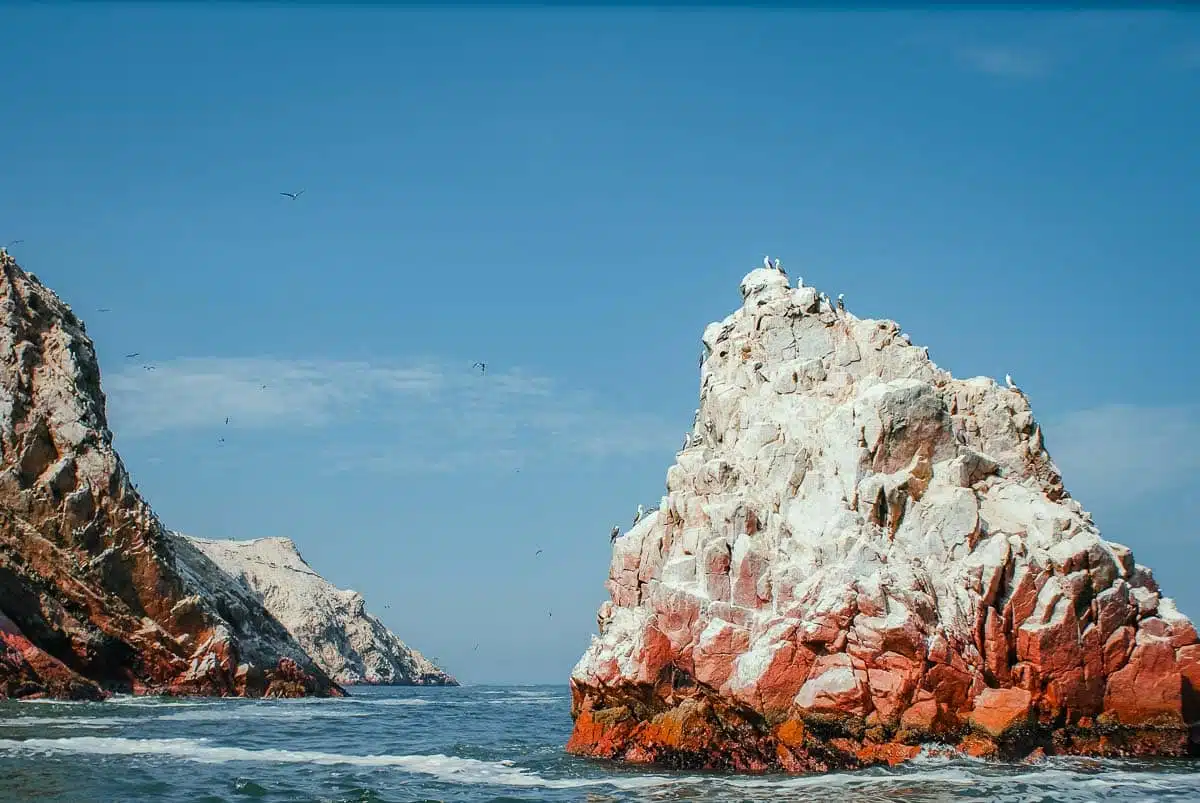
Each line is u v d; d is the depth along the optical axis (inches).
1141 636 1840.6
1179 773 1651.1
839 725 1716.3
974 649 1766.7
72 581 3703.3
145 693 3782.0
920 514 1894.7
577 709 2130.9
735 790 1578.5
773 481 1977.1
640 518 2218.3
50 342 4062.5
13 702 3095.5
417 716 3410.4
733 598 1843.0
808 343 2225.6
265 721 2933.1
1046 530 1892.2
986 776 1617.9
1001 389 2175.2
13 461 3720.5
